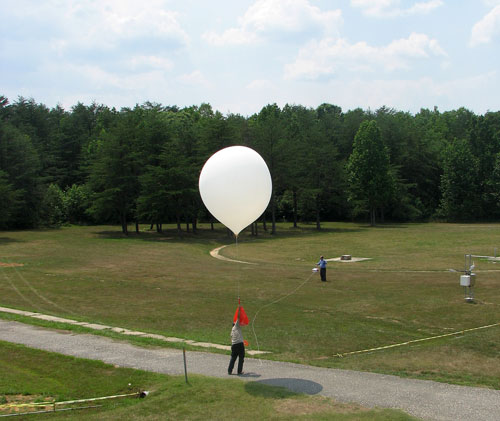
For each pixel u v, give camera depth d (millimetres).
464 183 91125
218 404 9453
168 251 47750
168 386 10484
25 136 80312
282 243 56250
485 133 96438
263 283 28312
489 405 9602
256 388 10398
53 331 16359
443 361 13500
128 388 10750
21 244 50469
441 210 93500
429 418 8844
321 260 29172
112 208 68250
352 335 16750
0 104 114688
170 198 64500
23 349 13797
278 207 95250
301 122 113312
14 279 29172
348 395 10133
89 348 14164
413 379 11555
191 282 28672
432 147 104188
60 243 52750
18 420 9117
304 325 18219
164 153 67000
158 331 16984
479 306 21047
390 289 25797
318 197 78875
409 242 52188
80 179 104688
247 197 11648
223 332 17156
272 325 18219
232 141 69125
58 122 131750
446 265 35438
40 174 93812
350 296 24031
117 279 29609
